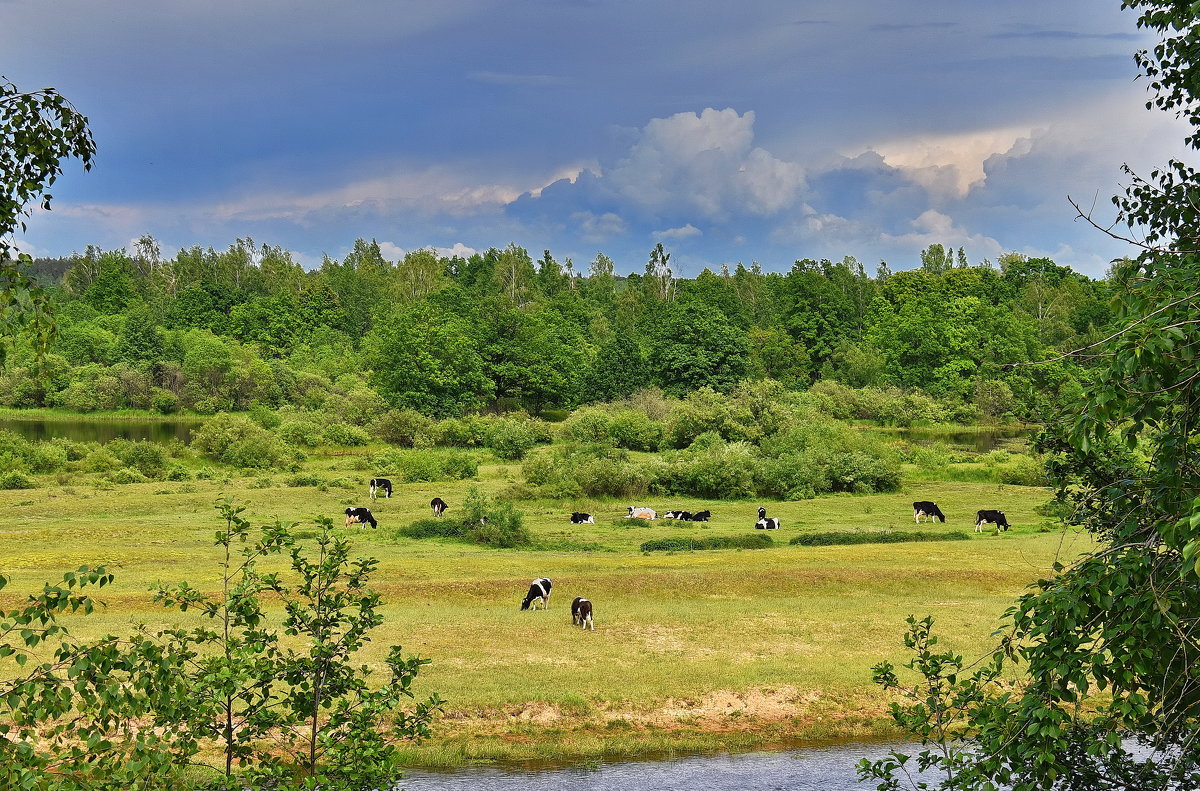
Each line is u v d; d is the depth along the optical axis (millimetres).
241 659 8242
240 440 67312
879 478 57844
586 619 24281
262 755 8648
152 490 52000
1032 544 37125
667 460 60438
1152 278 6805
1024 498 54281
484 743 17406
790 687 20047
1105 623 6695
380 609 25969
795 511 49750
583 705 18969
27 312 8008
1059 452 8820
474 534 39094
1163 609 5984
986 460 69375
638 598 28281
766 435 72375
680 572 31000
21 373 102250
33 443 68688
